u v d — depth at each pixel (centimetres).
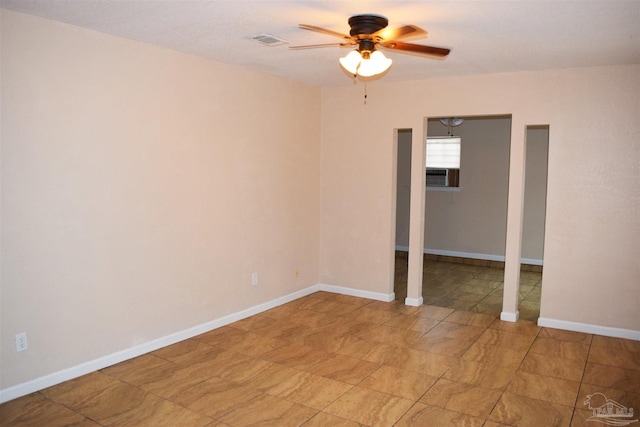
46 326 323
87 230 341
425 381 345
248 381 343
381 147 530
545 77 441
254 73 468
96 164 343
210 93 424
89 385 332
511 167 464
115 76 350
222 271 452
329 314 497
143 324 386
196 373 354
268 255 505
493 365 374
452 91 484
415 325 466
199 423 287
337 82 525
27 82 302
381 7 275
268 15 296
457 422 290
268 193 498
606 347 410
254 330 448
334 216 570
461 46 358
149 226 383
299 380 346
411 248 525
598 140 426
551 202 449
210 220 435
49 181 317
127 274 370
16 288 306
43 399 311
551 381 346
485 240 775
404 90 510
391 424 288
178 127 399
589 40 338
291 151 525
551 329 456
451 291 604
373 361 380
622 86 414
